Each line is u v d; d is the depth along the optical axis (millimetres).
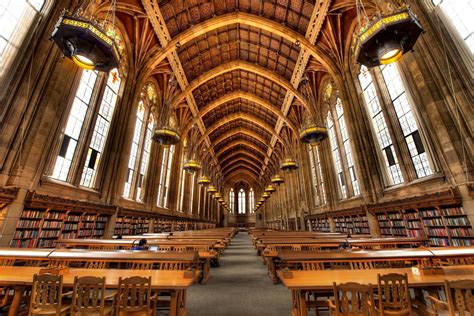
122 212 13664
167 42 16359
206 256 6742
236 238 30484
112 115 13867
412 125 10297
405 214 10141
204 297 5957
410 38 5953
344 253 5328
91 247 8477
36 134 7918
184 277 3947
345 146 17016
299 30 16547
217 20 16641
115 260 5195
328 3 13547
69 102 9820
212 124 32562
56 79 8625
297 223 29047
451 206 7797
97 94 12023
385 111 11883
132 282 3086
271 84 24281
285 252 5539
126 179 15859
